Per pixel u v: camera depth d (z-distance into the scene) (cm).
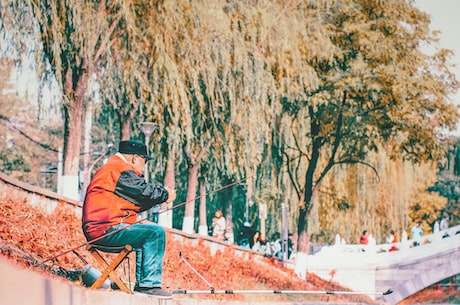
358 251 4319
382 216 4466
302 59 3941
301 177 4044
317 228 4159
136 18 2872
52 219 1867
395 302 4447
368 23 4300
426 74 4506
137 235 1138
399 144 4472
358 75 4219
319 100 3997
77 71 2638
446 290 4866
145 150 1207
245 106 3347
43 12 2503
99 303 885
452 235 4600
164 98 2920
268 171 3891
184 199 3341
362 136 4288
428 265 4581
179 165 3309
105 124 2967
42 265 1355
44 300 643
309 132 4041
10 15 2444
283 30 3666
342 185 4266
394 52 4381
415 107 4491
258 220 3828
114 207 1138
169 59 2902
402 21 4397
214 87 3216
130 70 2809
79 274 1283
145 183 1149
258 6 3419
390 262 4456
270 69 3584
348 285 4269
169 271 2358
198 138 3247
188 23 3039
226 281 2739
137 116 3006
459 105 4591
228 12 3256
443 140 4600
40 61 2533
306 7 3981
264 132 3503
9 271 540
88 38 2627
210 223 3556
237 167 3375
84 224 1143
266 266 3603
